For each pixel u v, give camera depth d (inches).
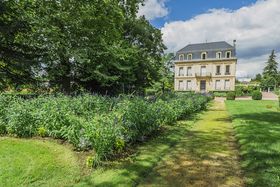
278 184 146.2
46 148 201.3
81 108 285.7
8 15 510.9
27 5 551.5
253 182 152.5
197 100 565.6
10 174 155.9
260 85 2591.0
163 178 163.3
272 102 924.6
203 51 2027.6
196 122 390.3
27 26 519.2
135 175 164.4
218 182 157.5
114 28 636.7
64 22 598.5
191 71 2069.4
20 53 531.2
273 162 184.2
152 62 978.1
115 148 199.5
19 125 229.9
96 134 184.2
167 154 214.4
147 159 196.4
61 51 604.7
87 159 174.1
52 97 298.8
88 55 635.5
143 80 946.7
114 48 691.4
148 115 255.9
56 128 226.4
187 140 267.4
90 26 607.8
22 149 197.6
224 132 314.3
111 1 590.6
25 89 627.5
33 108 246.2
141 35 940.0
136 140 241.6
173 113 357.7
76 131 199.9
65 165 172.1
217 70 1983.3
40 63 573.3
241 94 1627.7
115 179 156.6
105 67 700.0
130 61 788.0
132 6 668.1
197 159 202.5
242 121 392.8
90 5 582.9
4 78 538.9
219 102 995.3
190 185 152.9
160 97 439.8
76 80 734.5
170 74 1822.1
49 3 574.2
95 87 768.9
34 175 156.2
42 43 589.9
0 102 254.7
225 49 1958.7
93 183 150.4
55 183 148.4
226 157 208.8
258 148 222.1
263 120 406.6
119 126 201.9
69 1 576.4
